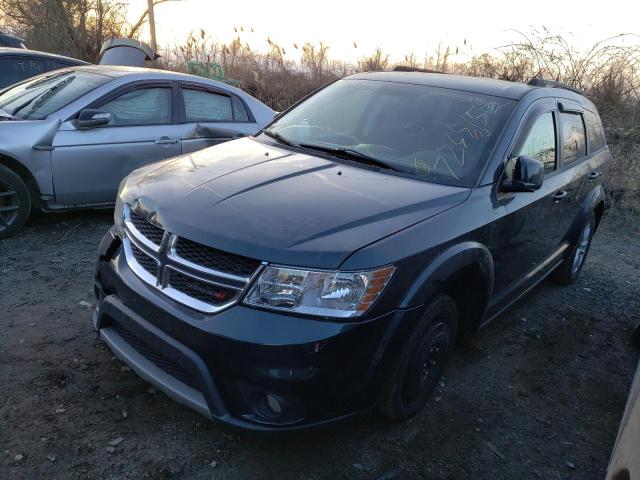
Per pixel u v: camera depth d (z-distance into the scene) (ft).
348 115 12.94
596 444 10.55
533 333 14.56
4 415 9.27
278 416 8.11
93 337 11.84
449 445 9.91
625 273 19.85
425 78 13.69
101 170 17.65
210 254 8.26
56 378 10.34
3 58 24.40
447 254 9.31
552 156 13.78
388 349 8.54
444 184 10.59
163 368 8.92
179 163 11.13
